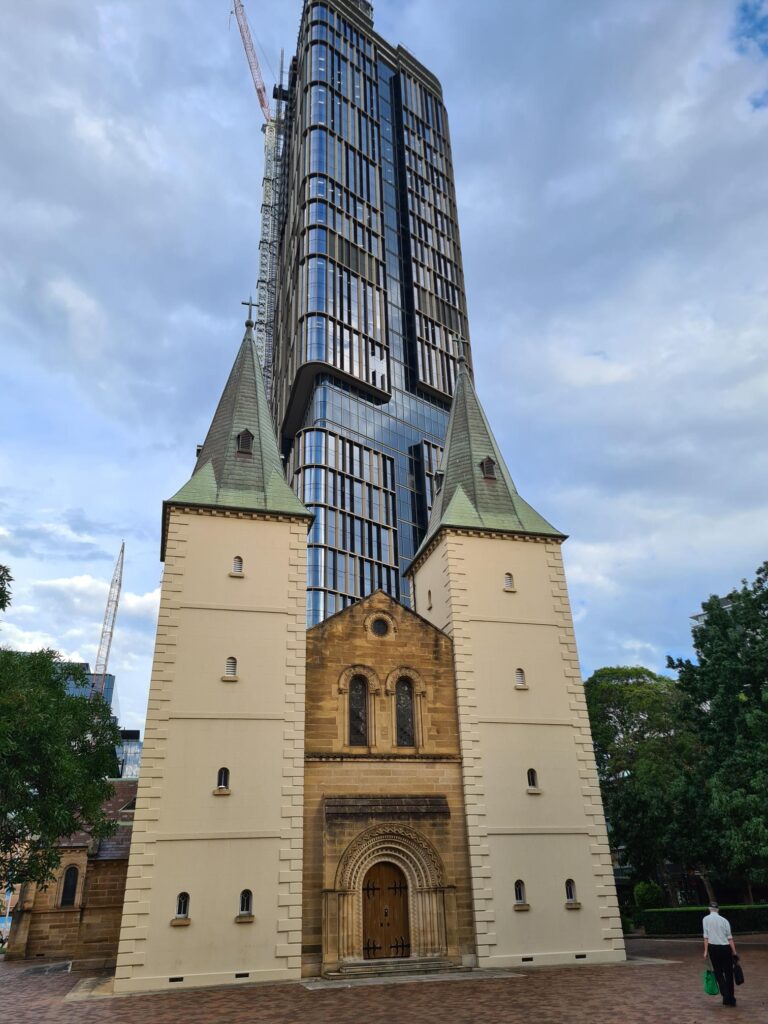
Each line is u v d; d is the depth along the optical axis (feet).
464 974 86.79
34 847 94.02
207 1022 61.05
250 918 87.04
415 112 404.36
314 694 102.22
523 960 93.56
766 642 111.45
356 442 302.25
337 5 381.60
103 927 109.50
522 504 128.36
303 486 284.00
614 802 161.48
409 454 322.96
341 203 335.47
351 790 98.02
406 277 362.94
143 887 85.87
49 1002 74.54
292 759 95.86
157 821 89.10
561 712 109.81
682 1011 58.39
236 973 84.58
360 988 78.18
